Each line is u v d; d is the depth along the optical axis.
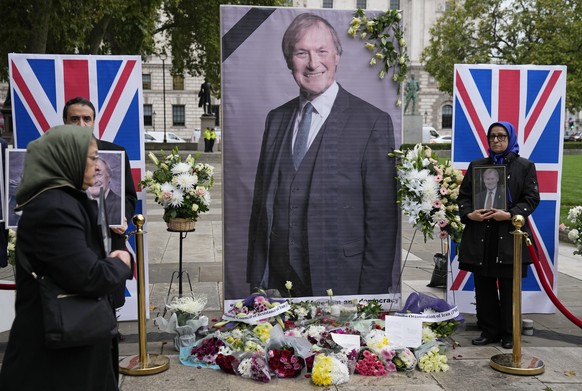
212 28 21.53
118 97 4.82
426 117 54.03
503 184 4.29
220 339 4.14
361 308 4.81
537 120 5.23
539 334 4.80
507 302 4.40
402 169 4.78
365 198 5.04
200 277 6.67
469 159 5.24
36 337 2.11
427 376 3.88
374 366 3.89
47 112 4.77
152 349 4.36
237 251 4.92
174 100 52.50
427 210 4.59
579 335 4.79
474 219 4.35
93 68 4.79
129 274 2.28
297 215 4.95
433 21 53.62
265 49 4.80
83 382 2.17
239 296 4.95
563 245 8.87
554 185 5.30
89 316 2.13
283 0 22.39
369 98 4.97
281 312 4.46
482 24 28.06
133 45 18.92
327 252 5.01
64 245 2.07
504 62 29.62
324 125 4.93
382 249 5.11
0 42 15.12
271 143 4.87
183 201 4.77
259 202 4.90
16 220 3.98
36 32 13.63
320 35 4.84
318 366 3.70
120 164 3.86
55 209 2.08
